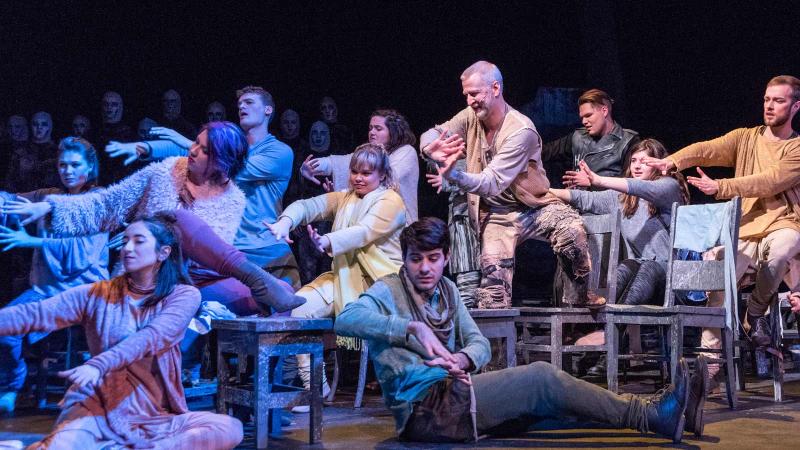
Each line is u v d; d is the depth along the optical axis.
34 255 4.14
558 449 3.05
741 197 4.73
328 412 4.04
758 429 3.51
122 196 3.66
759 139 5.00
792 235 4.67
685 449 3.06
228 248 3.34
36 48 9.99
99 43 10.17
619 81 9.64
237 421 2.66
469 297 4.68
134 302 2.63
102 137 7.02
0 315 2.54
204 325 3.44
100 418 2.57
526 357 4.39
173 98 7.16
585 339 4.52
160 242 2.62
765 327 4.84
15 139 7.10
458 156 3.92
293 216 3.86
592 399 3.09
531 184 4.37
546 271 8.28
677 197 4.82
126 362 2.46
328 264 6.48
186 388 3.31
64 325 2.62
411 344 3.12
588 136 5.75
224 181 3.73
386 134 4.52
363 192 3.90
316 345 3.21
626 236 5.05
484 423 3.15
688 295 5.07
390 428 3.56
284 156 4.33
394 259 3.90
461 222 4.74
